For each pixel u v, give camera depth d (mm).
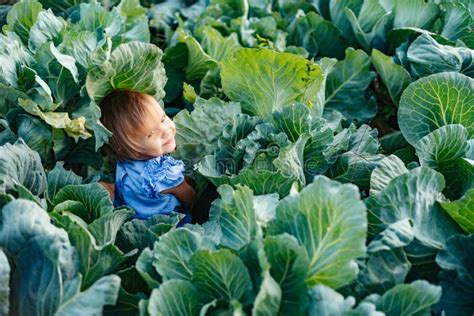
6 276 2221
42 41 3453
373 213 2588
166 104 4004
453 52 3500
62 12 4266
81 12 3736
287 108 3143
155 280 2385
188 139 3266
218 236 2658
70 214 2709
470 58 3523
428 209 2637
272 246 2191
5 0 4707
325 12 4566
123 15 4074
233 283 2215
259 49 3219
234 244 2467
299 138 2990
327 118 3658
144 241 2770
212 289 2268
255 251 2213
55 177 3031
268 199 2646
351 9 4203
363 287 2355
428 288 2164
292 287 2180
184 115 3246
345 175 3094
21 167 2832
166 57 3943
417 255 2559
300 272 2160
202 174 2994
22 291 2316
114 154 3094
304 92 3338
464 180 2963
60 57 3127
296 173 2979
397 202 2590
